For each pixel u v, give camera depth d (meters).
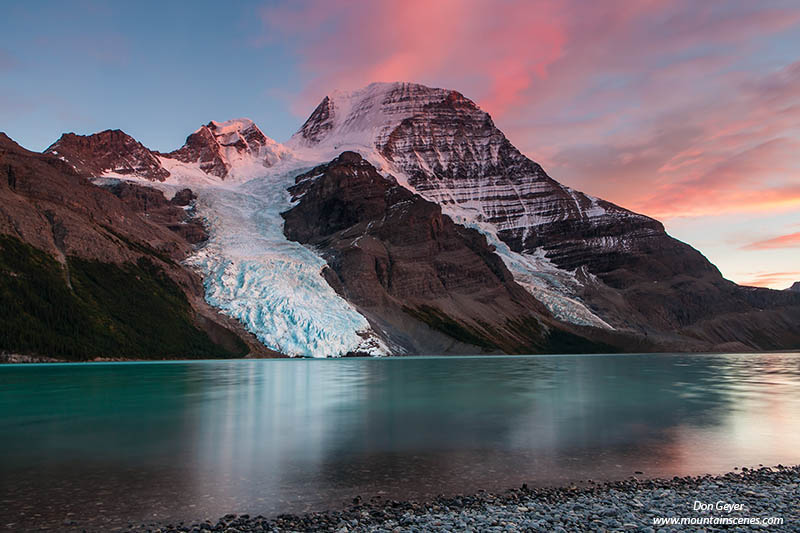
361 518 22.66
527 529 20.69
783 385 86.81
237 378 93.06
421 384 84.00
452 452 35.38
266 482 28.44
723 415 52.16
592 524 21.28
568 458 33.72
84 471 30.59
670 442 38.66
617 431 43.09
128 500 25.42
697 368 139.50
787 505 23.72
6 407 56.19
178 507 24.44
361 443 38.28
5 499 25.50
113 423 46.47
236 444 37.97
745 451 35.72
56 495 26.12
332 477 29.38
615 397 67.62
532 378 98.25
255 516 23.27
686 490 26.33
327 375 101.56
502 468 31.23
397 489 27.27
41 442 38.50
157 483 28.23
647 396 69.00
